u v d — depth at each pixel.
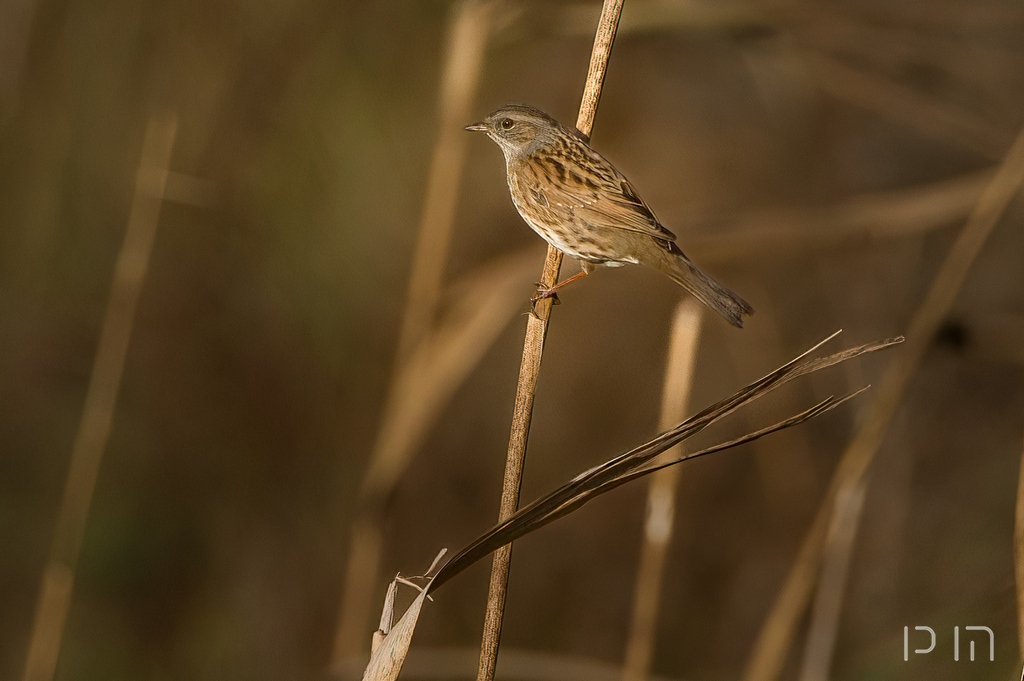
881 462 12.39
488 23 7.86
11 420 11.47
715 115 15.13
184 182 11.15
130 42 11.41
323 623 11.19
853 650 10.84
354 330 11.88
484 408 12.49
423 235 7.83
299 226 11.72
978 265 13.88
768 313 13.45
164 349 11.60
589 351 13.10
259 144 11.55
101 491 11.21
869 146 15.34
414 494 11.95
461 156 7.86
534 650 11.34
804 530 12.20
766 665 7.43
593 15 8.58
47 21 11.50
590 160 7.44
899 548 11.83
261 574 11.37
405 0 11.79
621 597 11.73
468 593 11.51
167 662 10.91
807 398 13.07
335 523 11.53
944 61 12.77
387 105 11.89
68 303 11.65
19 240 11.62
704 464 12.60
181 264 11.56
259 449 11.70
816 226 9.04
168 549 11.27
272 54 11.50
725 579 11.90
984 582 11.19
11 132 11.58
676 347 6.60
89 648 10.66
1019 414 12.68
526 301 7.82
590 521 12.06
